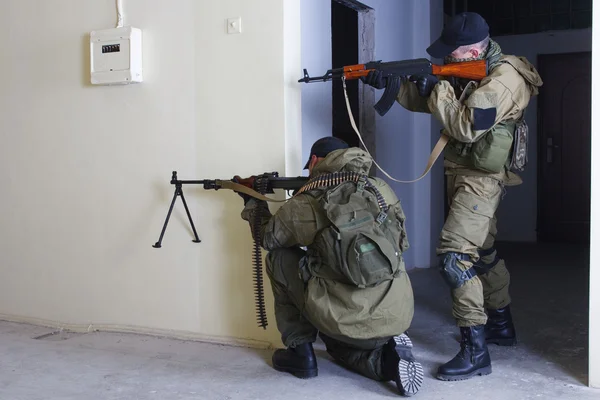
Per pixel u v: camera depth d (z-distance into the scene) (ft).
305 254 9.41
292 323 9.49
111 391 9.04
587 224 23.31
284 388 9.07
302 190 8.89
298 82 10.75
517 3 23.50
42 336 12.18
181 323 11.61
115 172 12.05
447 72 9.55
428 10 18.33
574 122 23.22
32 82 12.75
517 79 9.45
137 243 11.91
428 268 18.62
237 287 11.09
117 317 12.19
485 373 9.50
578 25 22.81
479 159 9.30
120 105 11.93
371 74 9.82
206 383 9.32
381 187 8.97
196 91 11.25
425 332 11.87
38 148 12.78
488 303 10.84
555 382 9.20
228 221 11.11
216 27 11.05
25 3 12.73
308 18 12.98
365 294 8.29
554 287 15.99
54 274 12.76
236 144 10.97
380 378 9.20
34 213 12.92
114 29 11.62
